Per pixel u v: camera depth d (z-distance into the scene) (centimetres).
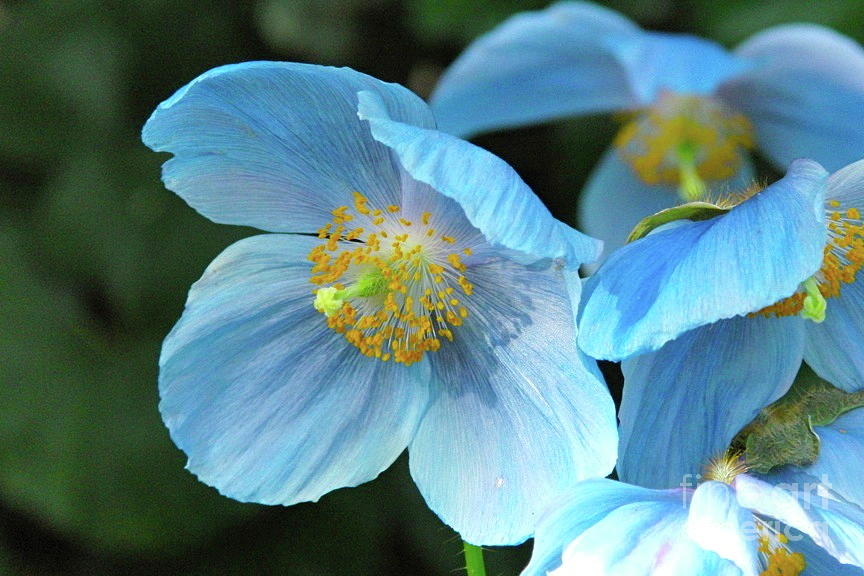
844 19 61
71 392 61
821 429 46
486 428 47
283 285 48
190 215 63
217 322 47
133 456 60
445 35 63
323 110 46
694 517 44
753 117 60
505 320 47
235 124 46
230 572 62
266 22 63
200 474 47
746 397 47
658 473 46
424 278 48
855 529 44
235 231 63
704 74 54
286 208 48
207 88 45
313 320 48
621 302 44
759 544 46
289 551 62
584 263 44
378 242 48
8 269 63
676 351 46
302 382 48
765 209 44
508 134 64
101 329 62
